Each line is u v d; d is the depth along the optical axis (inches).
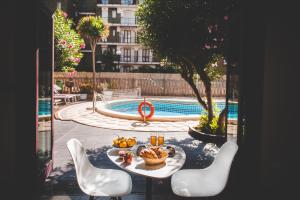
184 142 317.4
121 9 1321.4
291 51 159.8
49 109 213.8
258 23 153.9
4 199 160.6
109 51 1234.6
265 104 161.0
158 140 166.9
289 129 162.6
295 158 162.2
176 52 313.3
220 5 245.9
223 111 323.3
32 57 164.6
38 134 178.9
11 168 161.2
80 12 1268.5
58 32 617.3
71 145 135.2
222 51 292.7
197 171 151.4
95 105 597.9
